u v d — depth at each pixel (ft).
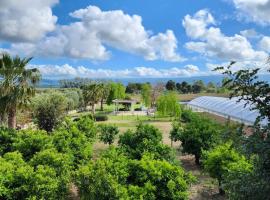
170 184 33.55
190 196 50.88
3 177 33.76
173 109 158.81
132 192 32.17
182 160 77.20
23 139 57.11
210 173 49.70
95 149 87.66
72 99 201.67
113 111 234.38
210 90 348.18
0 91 79.41
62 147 53.06
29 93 82.48
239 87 12.53
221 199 49.32
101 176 32.55
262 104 12.41
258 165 12.27
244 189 12.45
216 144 67.62
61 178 39.42
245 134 12.71
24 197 34.35
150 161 36.17
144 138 48.80
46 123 95.04
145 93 220.84
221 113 127.44
